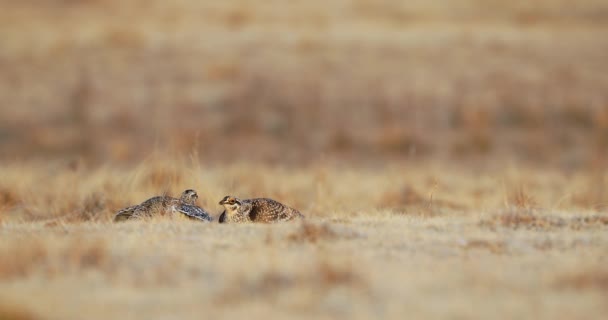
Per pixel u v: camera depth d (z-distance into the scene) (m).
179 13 122.44
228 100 95.25
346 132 89.06
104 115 92.62
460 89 97.12
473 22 119.00
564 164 82.19
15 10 124.94
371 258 28.19
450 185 59.56
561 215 37.38
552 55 106.31
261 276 25.61
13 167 66.06
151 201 39.56
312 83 98.75
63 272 26.44
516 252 29.62
